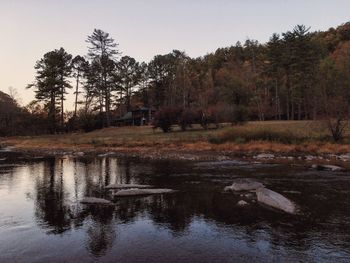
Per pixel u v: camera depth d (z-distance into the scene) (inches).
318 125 1743.4
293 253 415.2
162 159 1380.4
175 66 4313.5
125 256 411.8
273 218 547.8
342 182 816.3
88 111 4033.0
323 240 454.3
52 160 1451.8
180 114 2317.9
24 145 2428.6
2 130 3617.1
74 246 444.8
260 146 1524.4
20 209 622.2
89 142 2153.1
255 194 710.5
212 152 1517.0
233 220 540.7
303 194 697.0
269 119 3444.9
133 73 4397.1
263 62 4394.7
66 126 3484.3
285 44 3427.7
